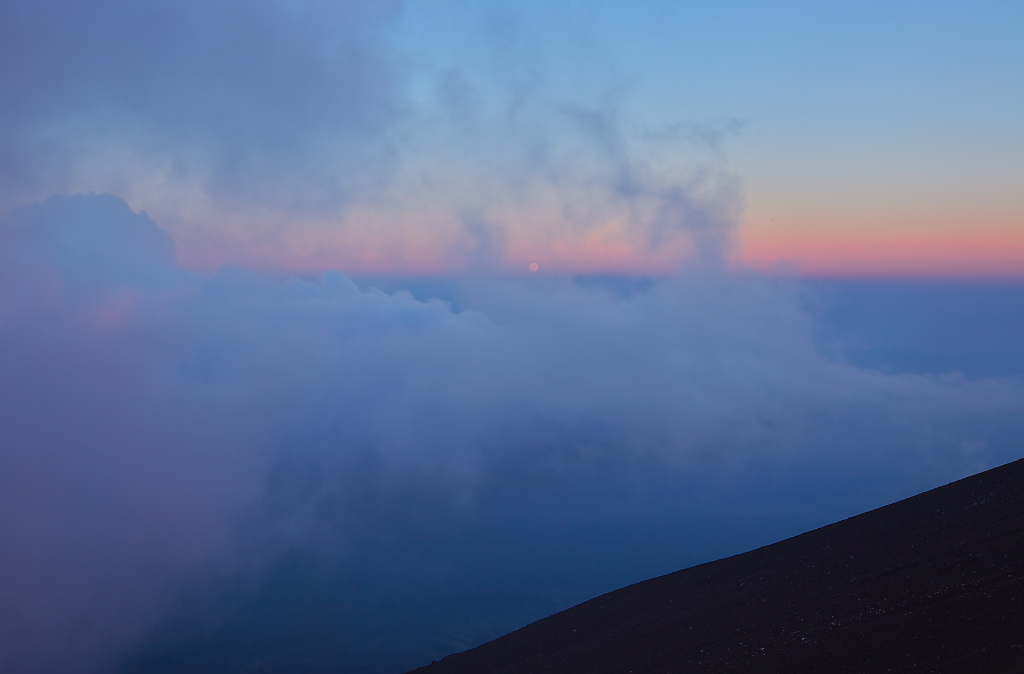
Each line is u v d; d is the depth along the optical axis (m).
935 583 9.52
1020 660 6.23
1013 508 11.76
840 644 8.41
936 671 6.70
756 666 8.70
